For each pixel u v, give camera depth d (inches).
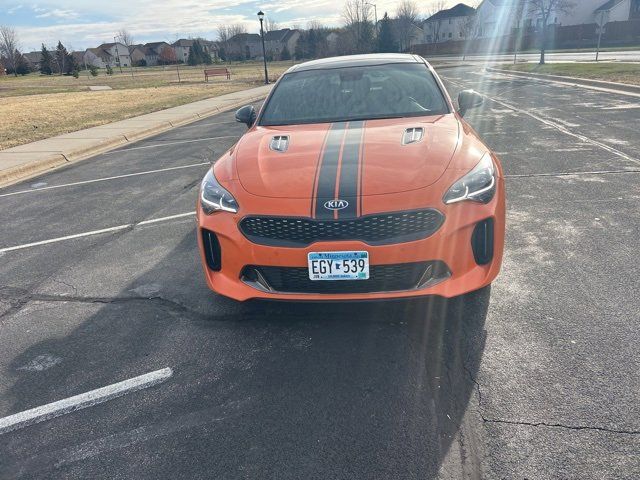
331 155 118.0
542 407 87.4
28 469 83.1
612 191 204.2
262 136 138.7
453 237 103.2
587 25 1973.4
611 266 138.0
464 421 85.7
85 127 527.8
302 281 107.7
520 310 119.0
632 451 76.7
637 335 105.8
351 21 2760.8
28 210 246.2
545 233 164.9
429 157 113.3
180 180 283.4
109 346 118.0
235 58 3902.6
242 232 109.4
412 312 121.2
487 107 492.1
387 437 83.6
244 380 101.7
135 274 157.8
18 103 906.7
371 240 102.0
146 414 94.0
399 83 156.2
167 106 720.3
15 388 104.7
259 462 80.6
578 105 465.4
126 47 4766.2
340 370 102.4
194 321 126.3
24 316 135.8
